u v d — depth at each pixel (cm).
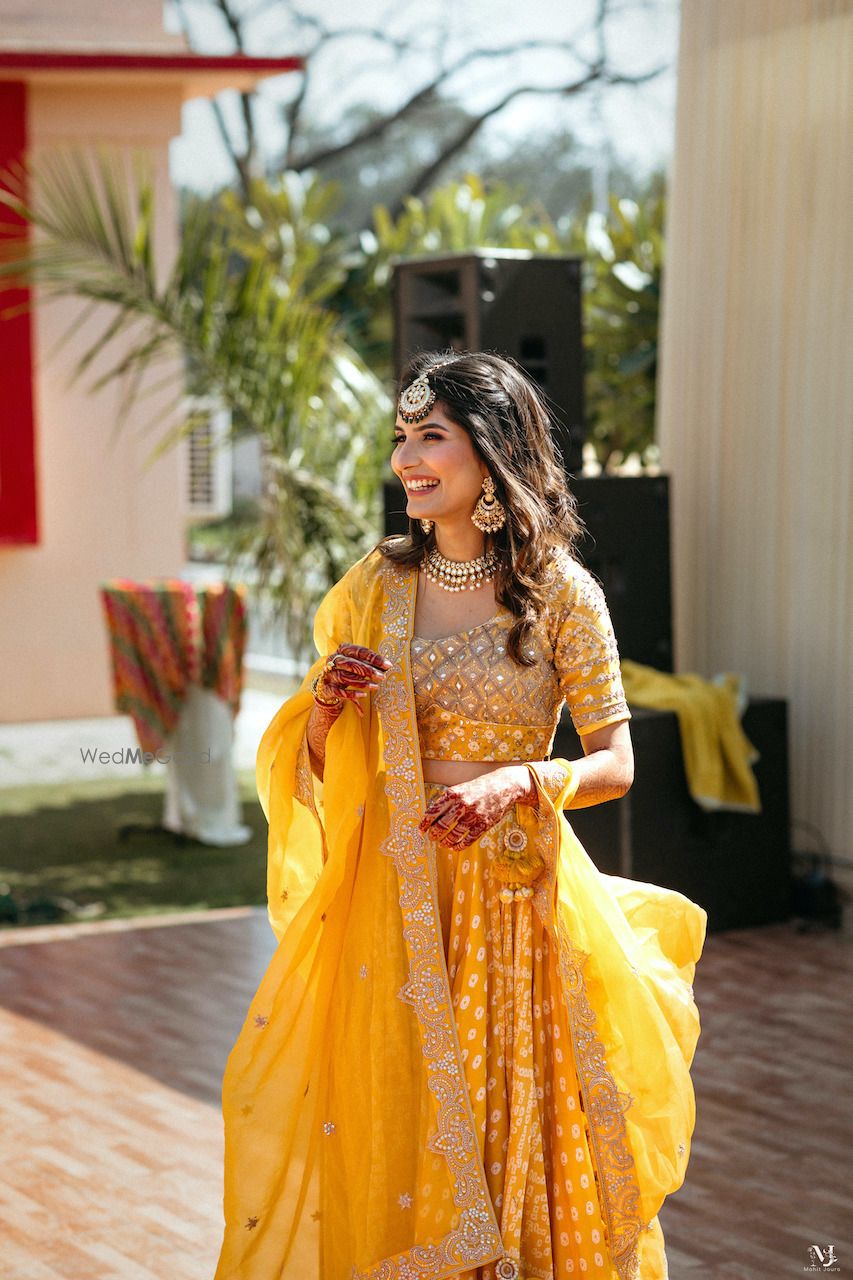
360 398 763
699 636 653
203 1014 500
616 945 252
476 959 251
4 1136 401
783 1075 440
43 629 1062
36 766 938
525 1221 253
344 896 262
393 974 252
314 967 260
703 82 637
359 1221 251
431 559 262
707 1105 418
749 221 623
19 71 991
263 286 739
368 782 259
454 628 258
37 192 1028
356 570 271
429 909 251
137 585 735
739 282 629
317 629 277
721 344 637
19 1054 463
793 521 614
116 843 746
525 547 254
